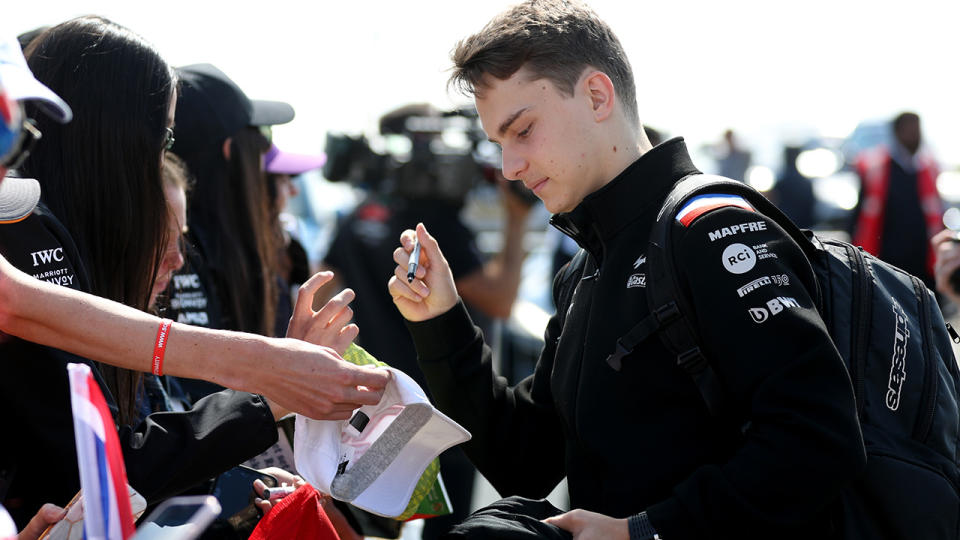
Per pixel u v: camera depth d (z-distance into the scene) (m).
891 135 7.38
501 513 1.84
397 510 1.95
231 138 3.03
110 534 1.26
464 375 2.16
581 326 1.97
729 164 14.73
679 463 1.80
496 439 2.18
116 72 2.04
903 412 1.81
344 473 1.95
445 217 4.18
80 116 2.02
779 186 11.33
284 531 1.73
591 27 1.94
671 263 1.77
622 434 1.84
